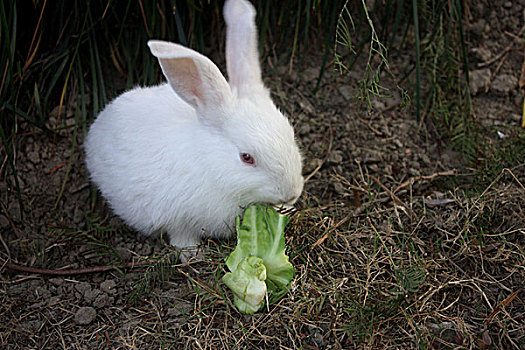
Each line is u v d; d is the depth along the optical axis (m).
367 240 0.71
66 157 0.82
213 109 0.66
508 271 0.67
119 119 0.72
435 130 0.86
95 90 0.83
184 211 0.68
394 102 0.88
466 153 0.83
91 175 0.76
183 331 0.64
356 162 0.82
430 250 0.70
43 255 0.74
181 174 0.67
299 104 0.87
